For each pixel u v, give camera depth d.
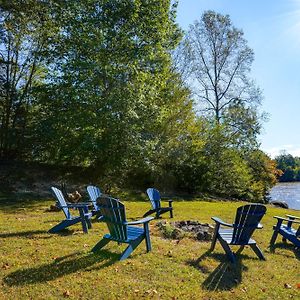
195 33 25.80
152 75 16.77
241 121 24.22
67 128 15.53
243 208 5.72
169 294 4.31
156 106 16.64
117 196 15.55
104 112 14.80
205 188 19.67
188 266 5.32
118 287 4.42
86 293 4.22
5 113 18.38
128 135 15.38
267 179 25.09
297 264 5.96
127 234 5.69
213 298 4.29
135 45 15.96
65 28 16.02
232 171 20.55
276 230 7.21
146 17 16.17
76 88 15.24
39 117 17.33
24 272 4.80
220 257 5.87
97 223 8.33
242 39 26.06
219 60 26.16
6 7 16.23
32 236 6.86
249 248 6.65
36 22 17.08
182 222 8.28
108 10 15.77
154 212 10.03
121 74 15.58
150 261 5.42
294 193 33.97
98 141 15.12
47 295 4.14
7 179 15.67
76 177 17.55
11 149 18.48
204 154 19.95
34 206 11.62
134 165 16.69
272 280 5.05
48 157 17.97
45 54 16.33
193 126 20.12
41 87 16.19
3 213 10.02
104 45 15.69
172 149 18.88
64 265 5.12
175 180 18.89
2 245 6.10
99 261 5.32
